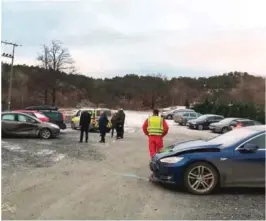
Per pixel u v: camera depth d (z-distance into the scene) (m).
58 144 16.08
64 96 83.69
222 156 7.43
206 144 7.96
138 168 10.23
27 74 71.25
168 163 7.55
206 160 7.40
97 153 13.30
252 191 7.74
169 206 6.40
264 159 7.38
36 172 9.15
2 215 5.58
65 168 9.88
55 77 72.12
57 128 19.16
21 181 8.01
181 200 6.85
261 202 6.82
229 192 7.63
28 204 6.22
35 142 16.73
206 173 7.43
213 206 6.48
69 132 23.92
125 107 93.44
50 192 7.11
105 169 9.93
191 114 39.53
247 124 31.03
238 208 6.37
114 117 20.33
